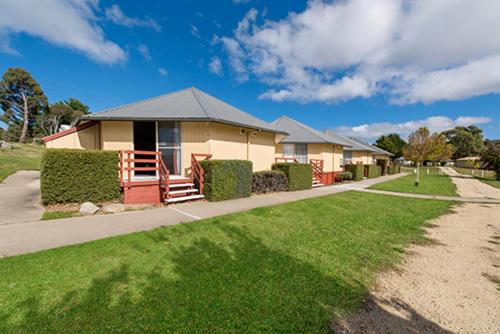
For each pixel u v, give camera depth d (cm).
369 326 253
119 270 335
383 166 3031
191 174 943
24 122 4741
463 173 3719
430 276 379
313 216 712
